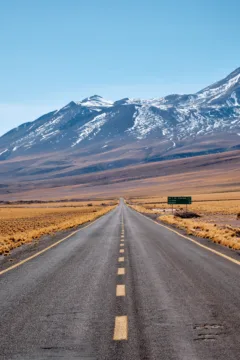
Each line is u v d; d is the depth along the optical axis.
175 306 10.07
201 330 8.13
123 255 20.36
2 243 28.42
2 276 15.09
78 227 46.09
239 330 8.07
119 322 8.78
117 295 11.45
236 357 6.71
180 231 36.50
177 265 16.67
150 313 9.48
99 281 13.64
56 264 17.88
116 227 43.34
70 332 8.20
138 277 14.19
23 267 17.23
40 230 39.94
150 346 7.29
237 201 155.75
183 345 7.31
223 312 9.41
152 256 19.64
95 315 9.44
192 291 11.73
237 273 14.59
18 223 63.06
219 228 38.75
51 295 11.64
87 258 19.61
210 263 17.06
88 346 7.38
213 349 7.08
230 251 21.22
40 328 8.52
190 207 123.25
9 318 9.36
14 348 7.38
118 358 6.80
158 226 44.03
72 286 12.89
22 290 12.44
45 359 6.83
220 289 11.94
